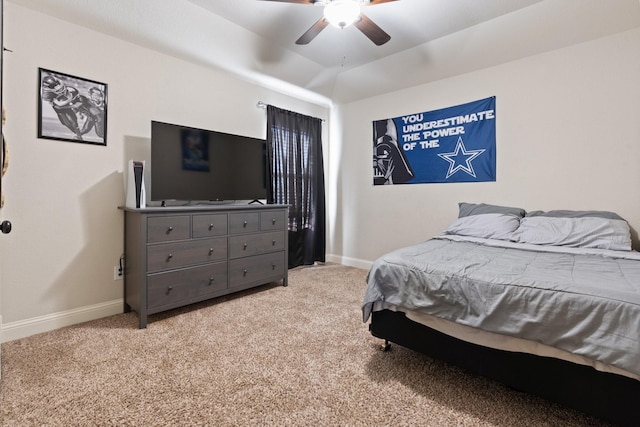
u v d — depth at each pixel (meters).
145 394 1.44
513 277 1.40
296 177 3.93
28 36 2.04
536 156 2.82
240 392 1.46
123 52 2.49
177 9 2.45
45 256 2.14
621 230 2.20
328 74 3.78
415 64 3.33
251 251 2.87
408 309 1.66
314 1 1.91
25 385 1.49
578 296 1.20
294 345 1.92
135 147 2.56
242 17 2.63
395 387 1.50
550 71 2.73
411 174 3.66
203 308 2.55
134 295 2.30
